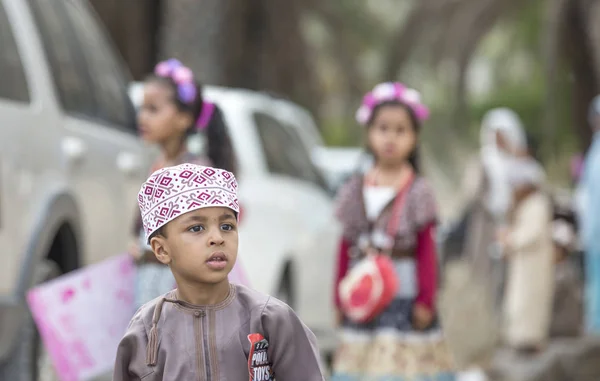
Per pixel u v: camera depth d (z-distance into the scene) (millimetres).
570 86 43500
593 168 20141
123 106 15305
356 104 57562
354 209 11914
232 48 30625
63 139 11969
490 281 20344
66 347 10758
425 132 61438
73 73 13234
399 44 54156
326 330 18547
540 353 18984
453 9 53188
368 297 11258
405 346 11508
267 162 17188
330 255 18641
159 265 10938
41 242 11016
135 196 14477
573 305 19781
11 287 10641
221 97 17203
